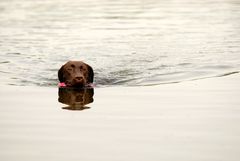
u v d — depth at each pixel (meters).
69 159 12.63
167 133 14.53
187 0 57.81
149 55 26.42
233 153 12.95
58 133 14.65
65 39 31.78
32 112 16.88
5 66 24.44
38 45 29.75
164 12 46.09
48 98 18.86
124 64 24.53
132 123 15.51
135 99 18.52
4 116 16.42
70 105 17.78
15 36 33.19
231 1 55.38
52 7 51.09
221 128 14.95
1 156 12.88
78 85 20.33
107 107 17.42
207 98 18.47
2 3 55.75
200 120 15.77
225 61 24.69
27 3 55.34
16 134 14.60
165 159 12.59
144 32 34.28
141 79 21.84
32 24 38.94
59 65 24.81
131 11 47.00
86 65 21.95
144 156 12.79
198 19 40.78
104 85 21.11
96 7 50.59
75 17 42.78
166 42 30.19
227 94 18.98
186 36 32.31
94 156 12.81
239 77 21.75
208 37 31.72
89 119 16.02
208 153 12.97
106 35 33.19
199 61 24.80
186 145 13.55
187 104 17.67
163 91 19.67
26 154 13.00
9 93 19.58
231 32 33.62
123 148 13.37
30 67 24.34
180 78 21.81
